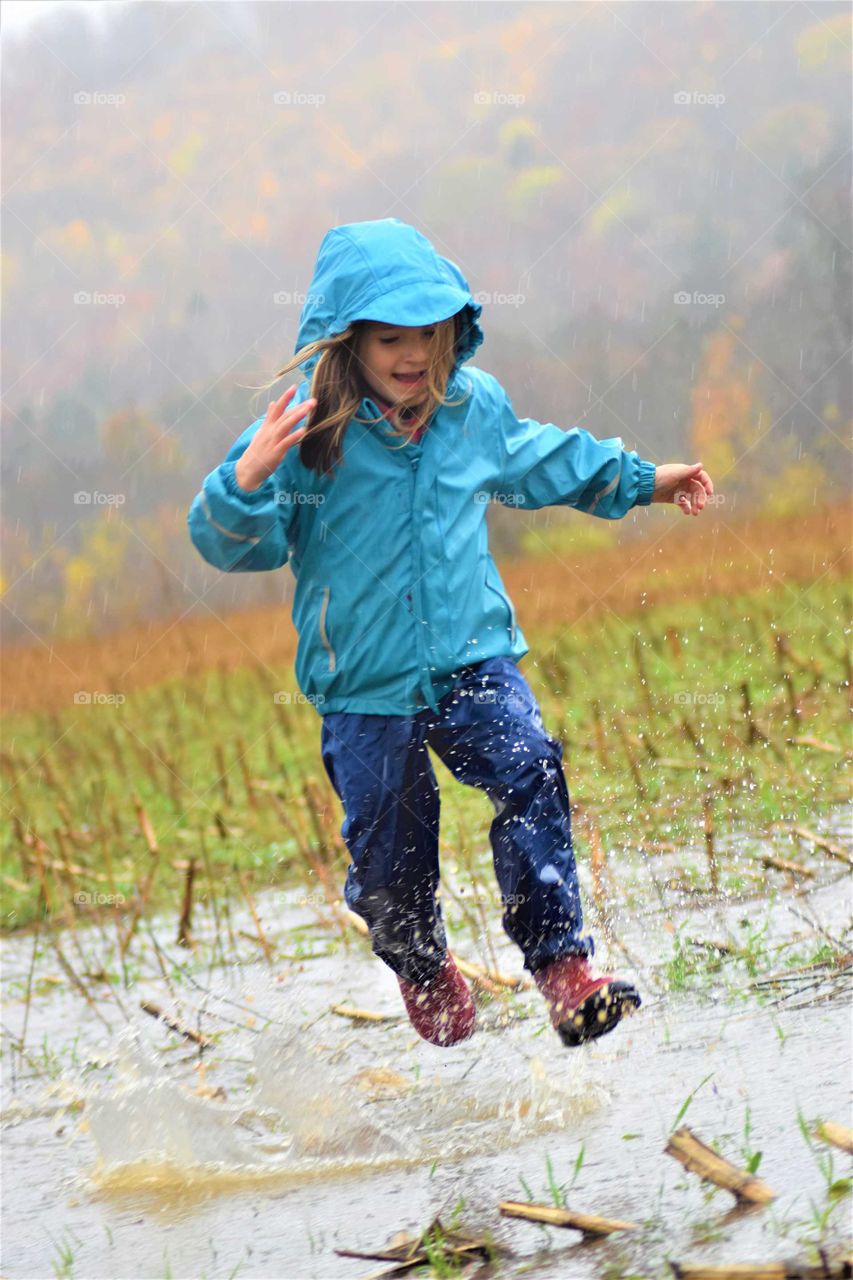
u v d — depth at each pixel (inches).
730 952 169.6
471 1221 104.0
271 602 680.4
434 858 147.4
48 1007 211.8
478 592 145.1
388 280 142.3
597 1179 107.8
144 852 298.2
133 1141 129.3
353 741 145.3
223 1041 176.4
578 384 930.7
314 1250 104.2
